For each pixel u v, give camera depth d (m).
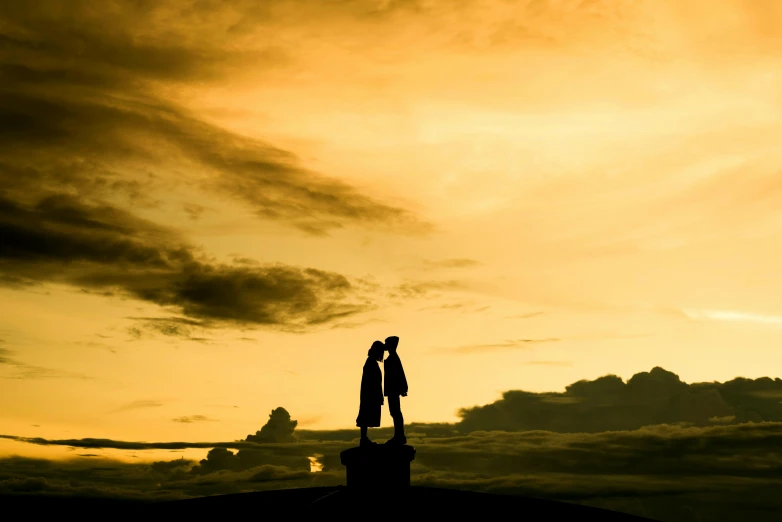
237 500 28.89
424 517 24.98
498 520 25.44
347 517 24.41
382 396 26.41
